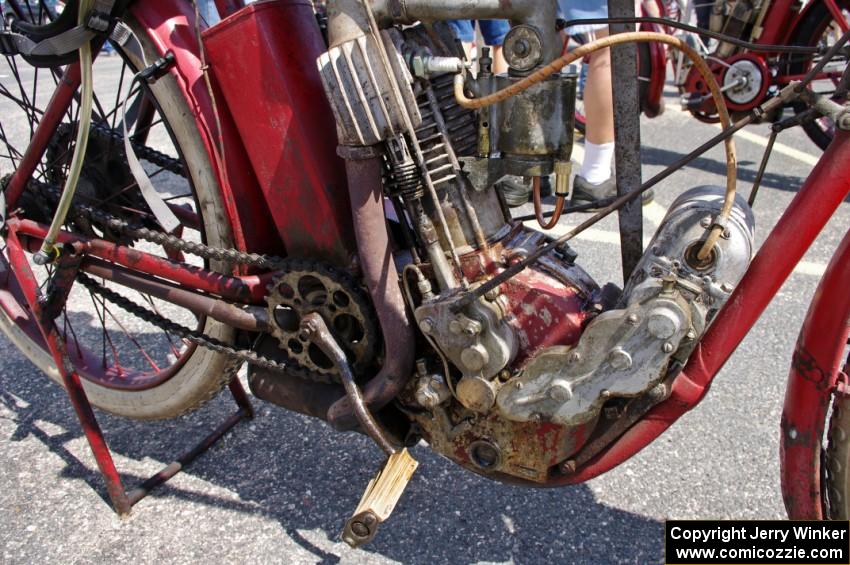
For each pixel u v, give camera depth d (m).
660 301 1.12
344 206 1.34
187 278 1.48
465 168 1.23
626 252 1.31
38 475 1.87
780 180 3.99
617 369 1.17
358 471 1.86
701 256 1.11
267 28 1.24
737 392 2.15
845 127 1.05
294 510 1.74
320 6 1.75
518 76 1.15
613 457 1.33
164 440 2.01
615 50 1.19
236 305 1.52
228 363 1.67
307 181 1.31
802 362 1.18
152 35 1.38
